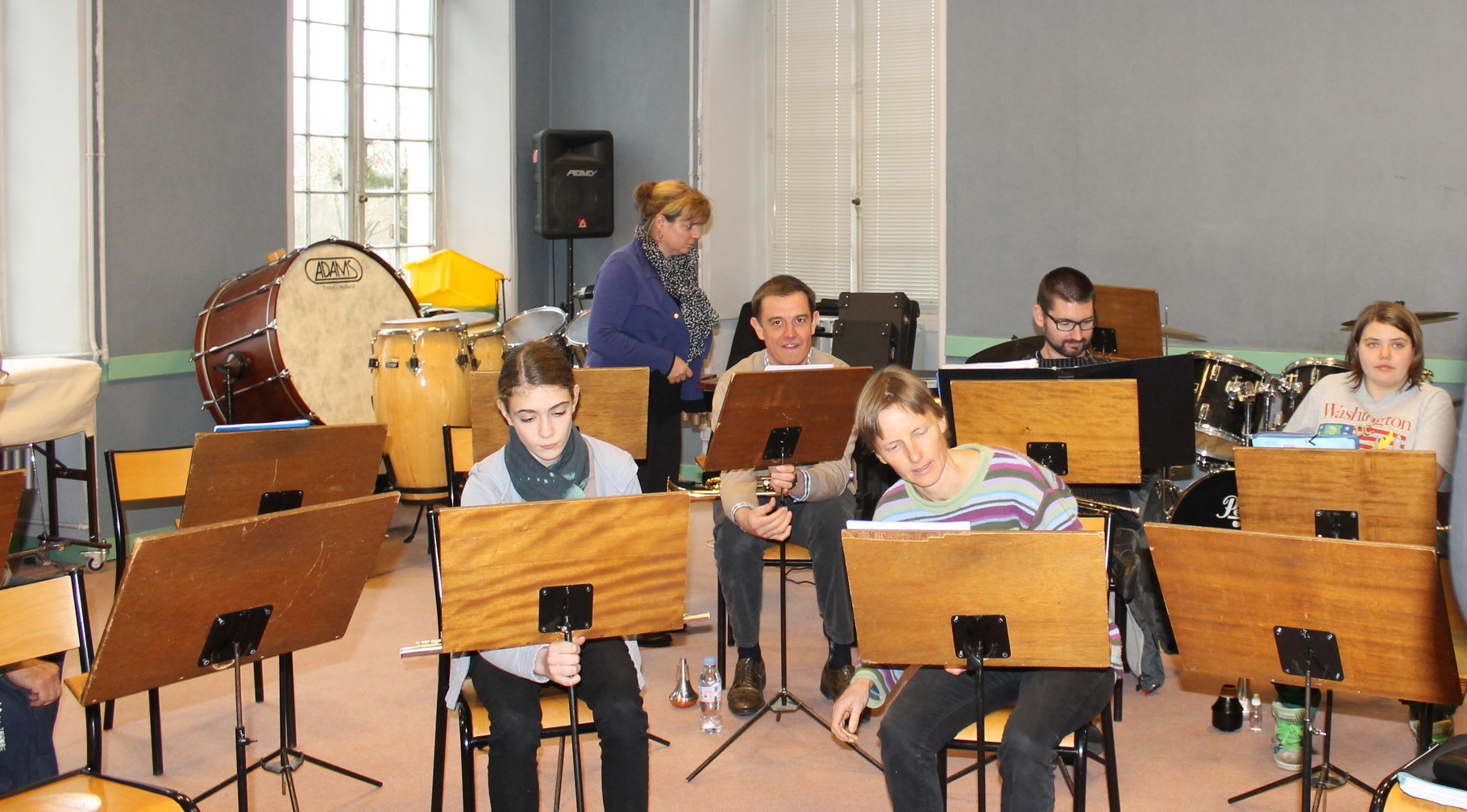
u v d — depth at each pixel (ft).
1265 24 14.67
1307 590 6.04
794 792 9.23
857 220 20.34
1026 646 6.29
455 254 19.56
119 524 9.95
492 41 20.83
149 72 15.55
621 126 20.86
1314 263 14.70
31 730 7.09
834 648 10.80
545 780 9.54
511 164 20.97
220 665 6.37
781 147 20.89
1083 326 11.36
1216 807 8.91
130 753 9.96
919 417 6.98
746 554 10.59
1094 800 9.04
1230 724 10.30
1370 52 14.06
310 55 19.35
